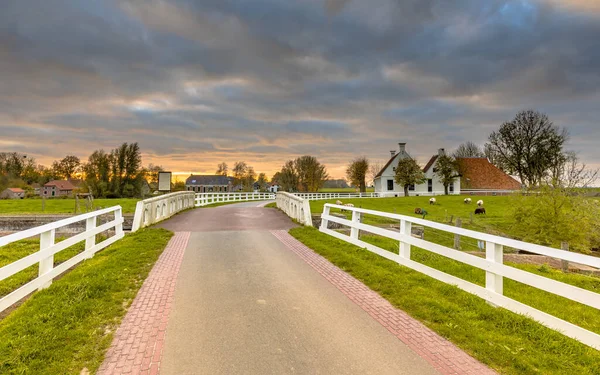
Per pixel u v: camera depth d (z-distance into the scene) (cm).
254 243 1002
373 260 816
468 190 5672
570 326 418
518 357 377
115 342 402
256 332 431
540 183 1858
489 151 6525
